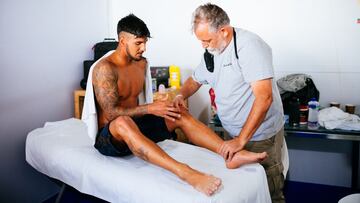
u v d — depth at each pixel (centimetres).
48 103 229
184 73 280
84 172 146
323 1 222
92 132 161
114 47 247
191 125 159
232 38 143
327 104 236
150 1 280
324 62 230
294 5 230
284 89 222
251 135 137
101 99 153
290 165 254
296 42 235
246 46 137
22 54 206
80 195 162
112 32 293
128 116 148
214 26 134
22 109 209
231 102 154
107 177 136
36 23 214
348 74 226
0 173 199
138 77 174
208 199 112
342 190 235
